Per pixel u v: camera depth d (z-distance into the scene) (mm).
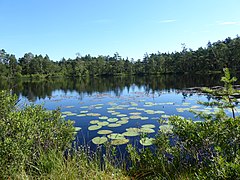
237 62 40094
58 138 3525
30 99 16062
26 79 56156
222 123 2398
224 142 2357
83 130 6934
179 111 9195
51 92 22172
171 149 3295
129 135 6074
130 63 66500
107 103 12906
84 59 78062
